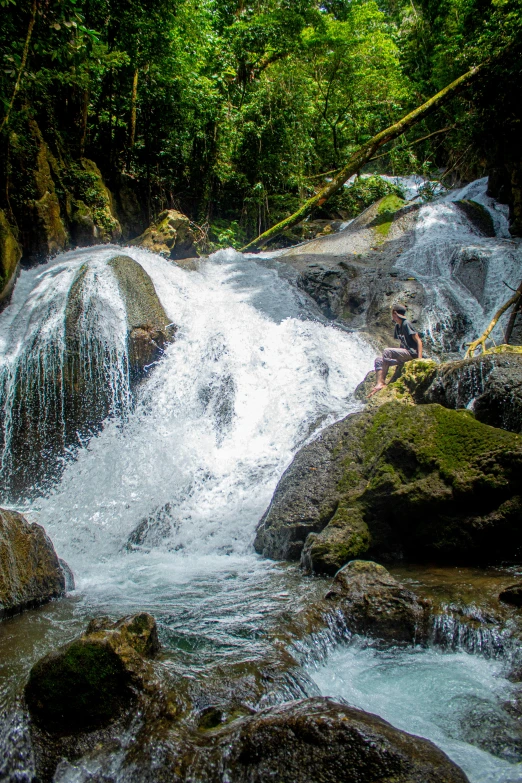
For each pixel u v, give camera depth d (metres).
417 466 5.68
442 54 17.97
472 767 2.80
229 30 20.20
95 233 13.80
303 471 6.59
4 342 10.13
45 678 3.19
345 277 12.91
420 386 7.79
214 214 19.42
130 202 16.03
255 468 7.80
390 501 5.61
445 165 22.12
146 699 3.12
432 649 3.99
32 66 11.32
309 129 21.88
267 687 3.33
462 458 5.49
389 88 22.98
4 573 4.75
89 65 12.30
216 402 9.41
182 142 17.38
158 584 5.56
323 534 5.60
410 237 14.53
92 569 6.29
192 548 6.82
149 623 3.75
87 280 10.12
